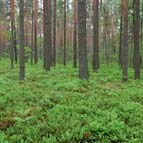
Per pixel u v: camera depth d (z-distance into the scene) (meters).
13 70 28.66
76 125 9.13
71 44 63.56
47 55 27.52
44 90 14.23
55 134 8.60
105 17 48.50
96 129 8.78
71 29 63.06
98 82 19.00
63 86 15.20
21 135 8.45
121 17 36.56
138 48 23.16
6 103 11.60
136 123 9.75
